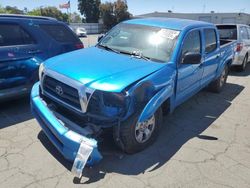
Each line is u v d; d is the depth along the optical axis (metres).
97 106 3.27
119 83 3.37
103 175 3.39
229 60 7.55
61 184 3.19
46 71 3.84
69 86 3.44
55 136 3.53
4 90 5.00
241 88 8.02
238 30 9.81
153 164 3.68
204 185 3.34
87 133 3.28
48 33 5.74
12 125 4.61
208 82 6.36
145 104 3.62
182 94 4.81
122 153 3.84
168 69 4.12
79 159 3.14
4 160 3.59
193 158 3.90
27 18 5.50
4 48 4.93
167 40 4.55
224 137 4.64
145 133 3.92
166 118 5.30
